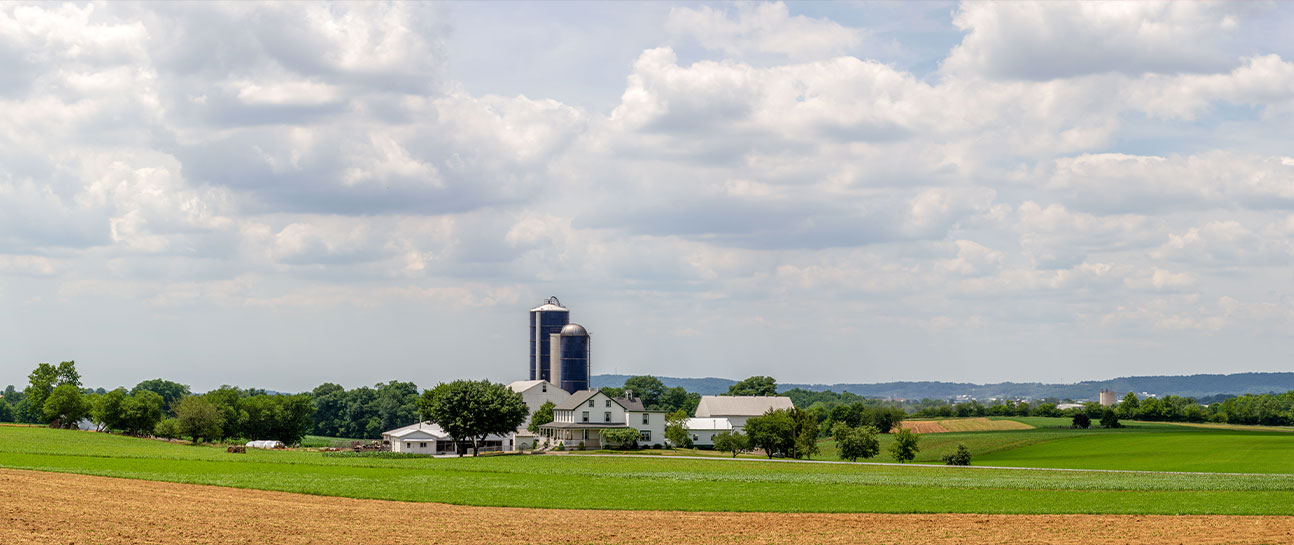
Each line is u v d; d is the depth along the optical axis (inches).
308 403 7785.4
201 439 6835.6
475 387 5388.8
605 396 6840.6
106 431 7096.5
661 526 2150.6
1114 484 2960.1
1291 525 2069.4
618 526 2150.6
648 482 3137.3
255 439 7519.7
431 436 6392.7
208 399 7322.8
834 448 7273.6
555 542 1941.4
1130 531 2022.6
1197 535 1961.1
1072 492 2736.2
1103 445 6102.4
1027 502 2502.5
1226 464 4603.8
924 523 2178.9
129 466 3572.8
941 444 6850.4
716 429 7445.9
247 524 2103.8
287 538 1950.1
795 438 5831.7
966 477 3361.2
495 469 3730.3
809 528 2119.8
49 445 4820.4
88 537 1888.5
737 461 4527.6
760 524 2181.3
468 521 2212.1
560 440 6673.2
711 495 2726.4
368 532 2039.9
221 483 2898.6
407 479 3193.9
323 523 2149.4
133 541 1867.6
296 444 7790.4
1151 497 2576.3
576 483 3102.9
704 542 1945.1
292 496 2625.5
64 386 7229.3
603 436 6540.4
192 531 1994.3
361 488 2844.5
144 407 7170.3
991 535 2006.6
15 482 2733.8
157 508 2304.4
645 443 6855.3
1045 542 1915.6
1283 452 5211.6
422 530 2075.5
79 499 2416.3
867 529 2101.4
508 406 5344.5
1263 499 2495.1
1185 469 4394.7
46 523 2023.9
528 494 2751.0
